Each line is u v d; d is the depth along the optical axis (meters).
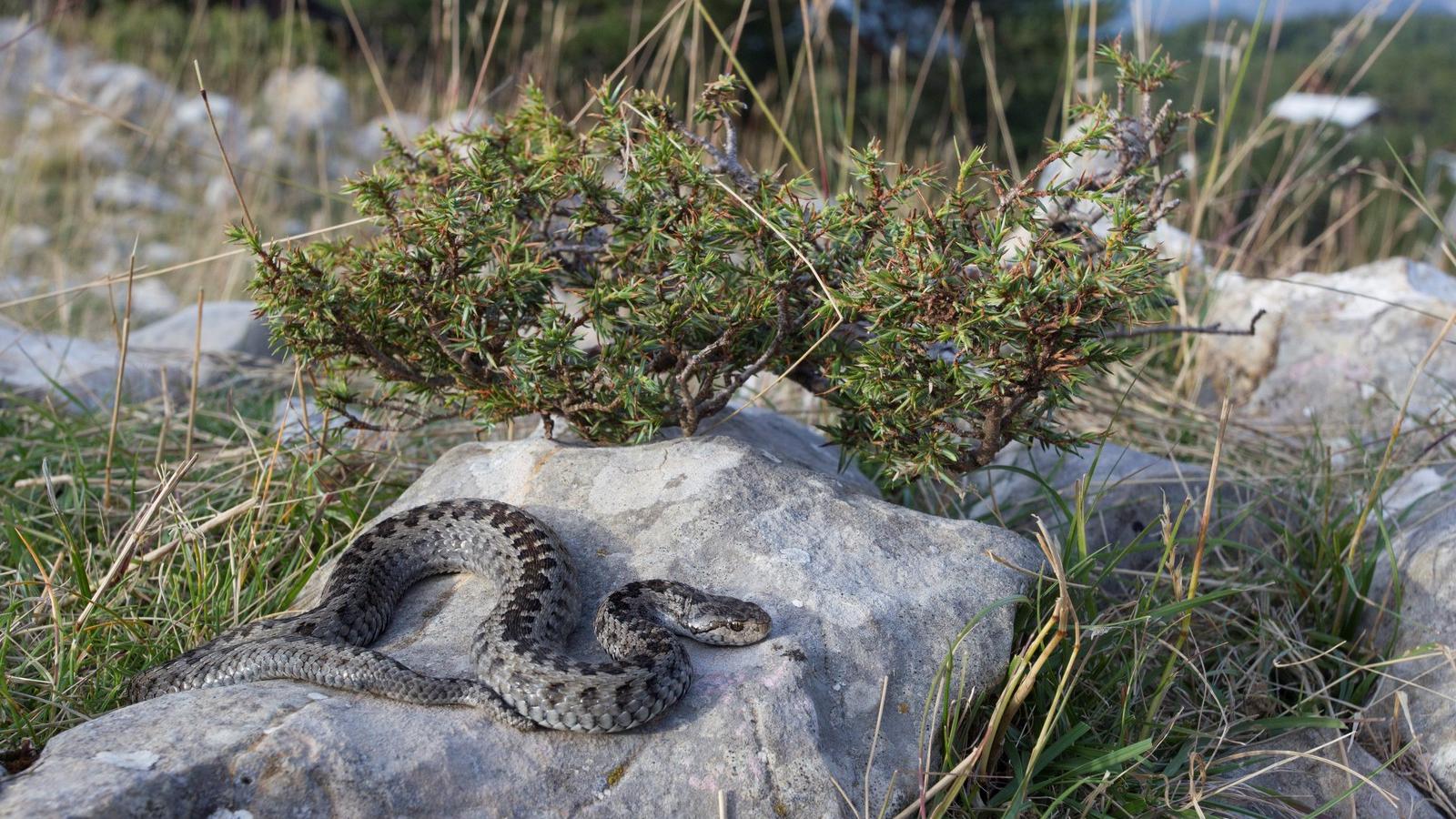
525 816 0.58
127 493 0.78
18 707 0.64
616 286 0.69
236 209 1.70
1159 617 0.66
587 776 0.59
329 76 2.46
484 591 0.66
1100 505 0.78
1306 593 0.74
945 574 0.66
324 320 0.67
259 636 0.63
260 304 0.67
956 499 0.79
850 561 0.66
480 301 0.67
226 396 0.90
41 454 0.81
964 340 0.64
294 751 0.57
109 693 0.66
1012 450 0.82
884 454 0.70
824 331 0.69
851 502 0.68
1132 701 0.67
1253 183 1.37
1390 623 0.73
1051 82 2.51
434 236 0.66
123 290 1.41
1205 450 0.88
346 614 0.64
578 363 0.68
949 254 0.65
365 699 0.60
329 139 2.22
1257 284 1.00
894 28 2.54
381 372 0.70
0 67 2.10
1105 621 0.69
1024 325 0.64
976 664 0.64
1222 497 0.81
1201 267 1.03
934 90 2.53
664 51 0.90
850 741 0.61
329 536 0.75
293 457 0.78
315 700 0.59
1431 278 0.99
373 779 0.57
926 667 0.63
